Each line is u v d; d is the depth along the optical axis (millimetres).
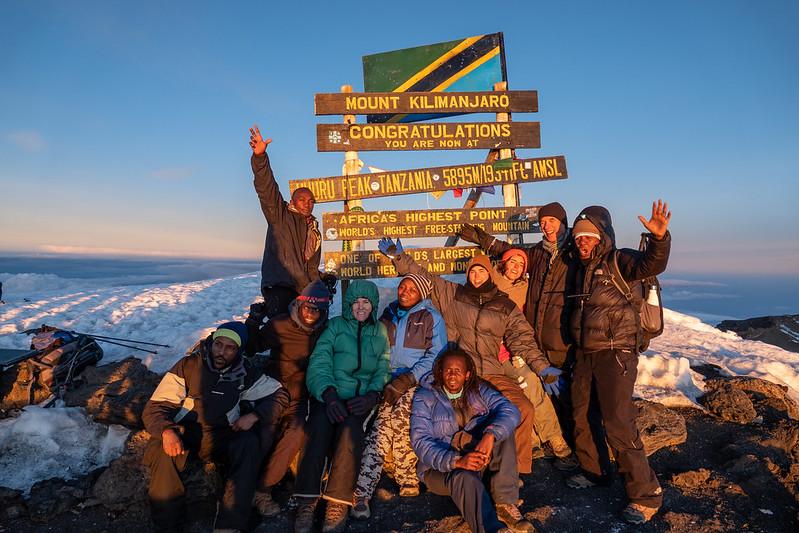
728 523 3428
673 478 3961
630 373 3602
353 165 5809
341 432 3412
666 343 7137
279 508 3467
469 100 6062
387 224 5836
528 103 6223
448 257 5902
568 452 4156
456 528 3232
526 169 6098
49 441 3848
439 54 6195
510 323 4160
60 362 4508
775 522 3488
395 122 6035
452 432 3646
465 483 3168
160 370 5035
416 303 4184
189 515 3439
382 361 3992
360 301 3938
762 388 5602
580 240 3773
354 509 3412
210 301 8773
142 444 3709
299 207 4746
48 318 7039
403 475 3730
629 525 3391
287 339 4004
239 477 3180
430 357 3953
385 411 3803
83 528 3262
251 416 3479
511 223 6051
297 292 4723
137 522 3332
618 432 3531
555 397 4434
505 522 3283
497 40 6250
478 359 4117
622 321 3613
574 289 4148
